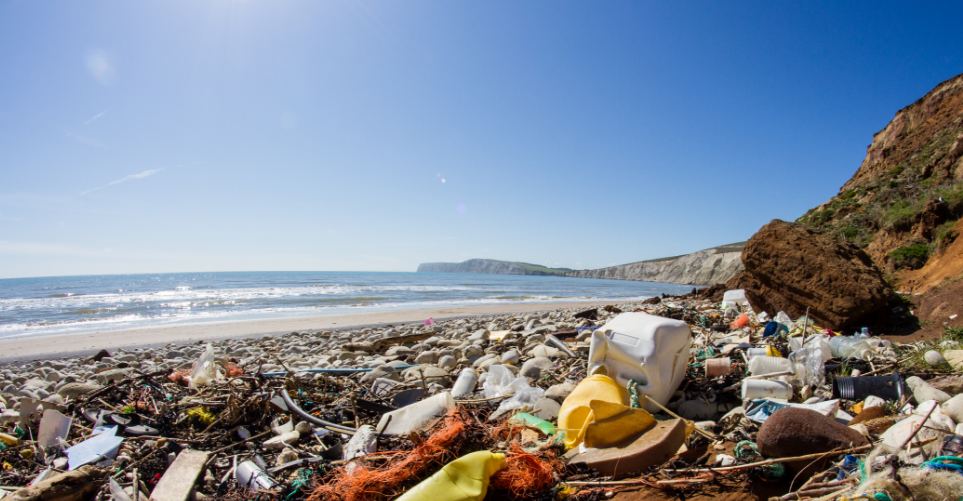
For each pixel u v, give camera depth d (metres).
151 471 3.39
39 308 24.28
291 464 3.34
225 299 29.17
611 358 4.19
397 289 41.91
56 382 6.73
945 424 2.71
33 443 3.90
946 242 9.48
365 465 3.01
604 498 2.65
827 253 7.53
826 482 2.28
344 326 14.91
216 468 3.44
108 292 40.06
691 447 3.12
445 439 2.89
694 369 4.88
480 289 44.78
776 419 2.72
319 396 4.91
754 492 2.55
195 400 4.66
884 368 4.38
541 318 13.38
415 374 6.06
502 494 2.62
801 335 6.09
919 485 1.95
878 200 18.00
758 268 8.16
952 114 23.34
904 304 7.61
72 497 2.86
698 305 11.51
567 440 3.33
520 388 4.74
